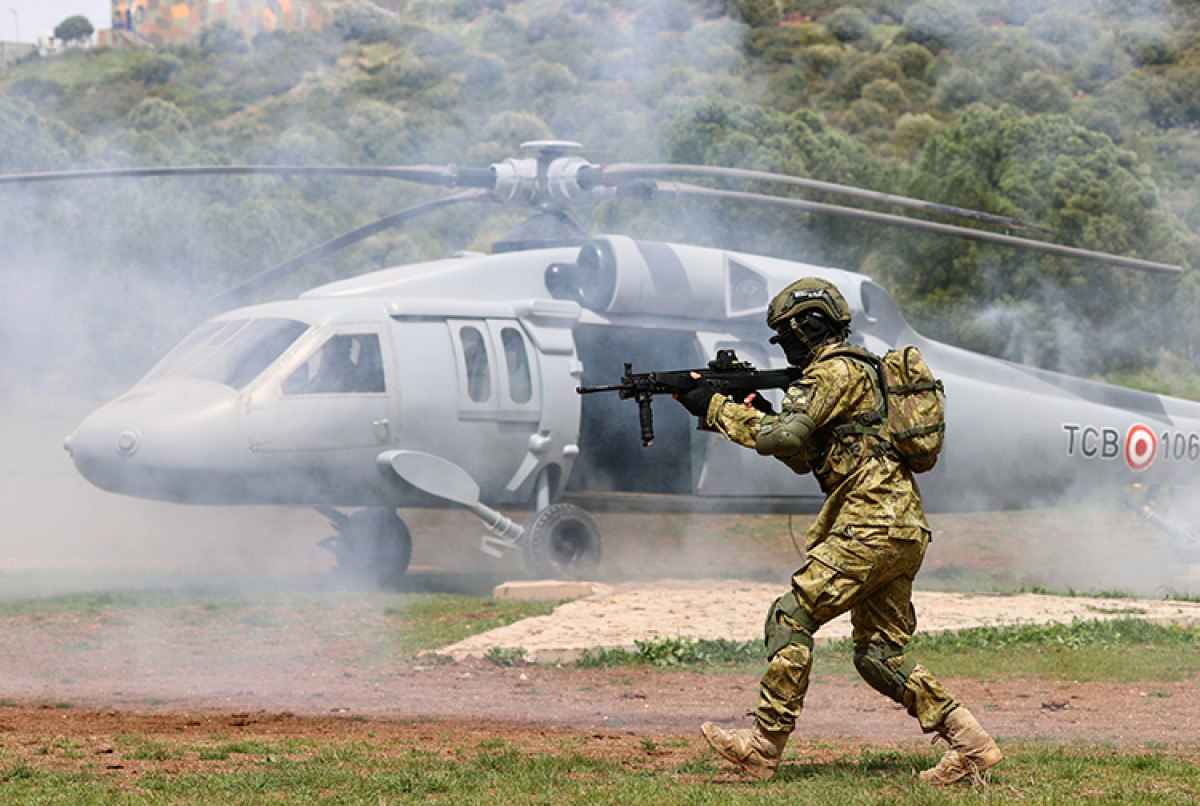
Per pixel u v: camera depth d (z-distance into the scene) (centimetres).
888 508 1441
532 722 2052
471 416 3912
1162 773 1543
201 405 3622
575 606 3359
